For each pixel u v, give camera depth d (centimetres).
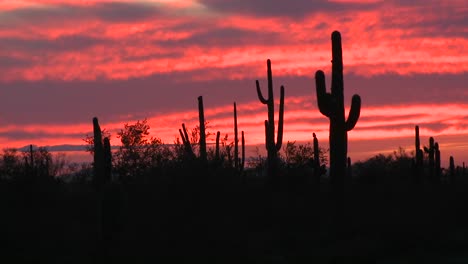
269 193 5828
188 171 4925
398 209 5572
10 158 5741
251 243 4241
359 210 5466
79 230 4500
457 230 4834
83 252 4125
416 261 3884
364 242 4256
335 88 5047
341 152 5025
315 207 5441
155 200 4634
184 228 4247
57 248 4197
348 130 5034
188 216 4484
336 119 5028
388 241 4309
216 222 4434
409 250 4212
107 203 4272
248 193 5466
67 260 3962
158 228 4291
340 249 4181
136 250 4006
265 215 5138
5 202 4984
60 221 4691
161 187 4747
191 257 3897
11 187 5153
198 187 4778
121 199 4312
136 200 4669
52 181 5541
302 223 5056
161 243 4078
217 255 3938
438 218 5359
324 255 4038
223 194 5003
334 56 5069
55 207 5138
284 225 4978
